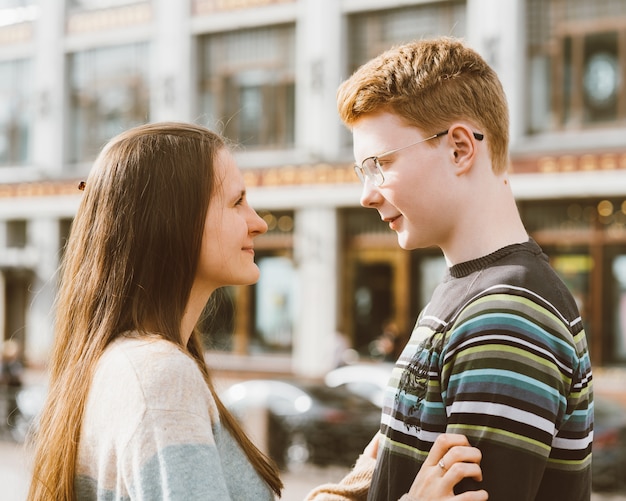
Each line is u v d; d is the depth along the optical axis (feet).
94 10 64.18
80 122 65.05
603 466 24.53
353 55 55.36
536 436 5.05
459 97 5.81
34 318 65.00
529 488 5.04
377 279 55.21
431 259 53.52
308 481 27.96
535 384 5.10
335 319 55.52
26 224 66.95
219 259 5.91
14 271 66.80
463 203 5.80
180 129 6.01
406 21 53.62
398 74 5.88
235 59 59.26
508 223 5.87
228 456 5.76
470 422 5.13
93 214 5.89
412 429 5.63
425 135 5.83
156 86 61.11
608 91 47.57
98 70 64.23
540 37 49.01
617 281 48.01
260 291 58.34
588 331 48.34
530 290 5.37
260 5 57.88
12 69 67.46
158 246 5.71
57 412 5.61
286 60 57.62
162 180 5.76
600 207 48.26
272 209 57.93
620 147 46.93
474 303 5.41
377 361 54.39
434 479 5.09
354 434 28.68
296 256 57.11
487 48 49.37
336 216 55.83
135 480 5.04
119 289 5.65
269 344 57.98
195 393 5.27
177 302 5.74
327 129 55.52
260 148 58.44
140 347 5.35
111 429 5.21
